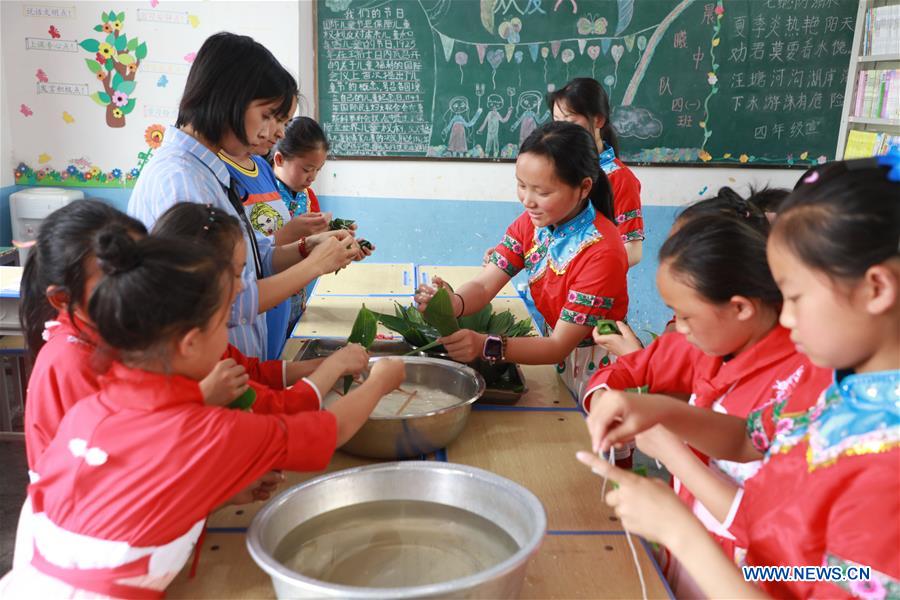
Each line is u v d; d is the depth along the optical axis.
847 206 0.69
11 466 2.86
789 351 1.09
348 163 4.29
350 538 1.06
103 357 0.95
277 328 2.15
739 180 4.27
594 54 4.11
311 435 1.02
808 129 4.22
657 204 4.32
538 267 1.93
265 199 2.24
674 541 0.83
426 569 1.00
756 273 1.03
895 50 3.74
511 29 4.08
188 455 0.91
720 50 4.10
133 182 4.20
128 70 4.05
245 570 1.06
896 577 0.71
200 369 0.99
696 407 1.03
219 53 1.49
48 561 0.94
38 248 1.17
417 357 1.65
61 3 3.95
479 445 1.46
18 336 2.98
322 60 4.14
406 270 2.98
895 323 0.72
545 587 1.03
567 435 1.52
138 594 0.94
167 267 0.90
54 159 4.15
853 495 0.73
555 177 1.65
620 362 1.39
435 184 4.33
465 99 4.19
